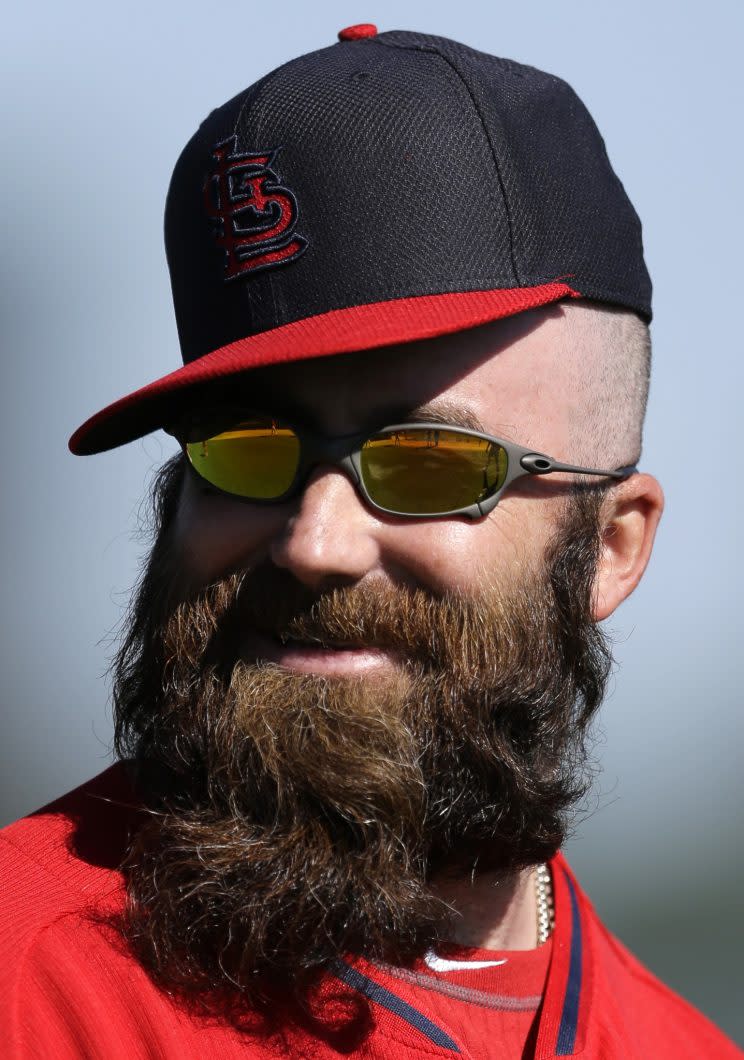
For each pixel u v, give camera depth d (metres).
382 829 7.38
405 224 7.72
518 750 8.12
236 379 7.83
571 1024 8.28
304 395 7.71
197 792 7.91
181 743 7.92
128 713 8.74
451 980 7.83
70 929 7.14
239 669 7.81
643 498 9.25
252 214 7.83
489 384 7.88
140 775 8.23
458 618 7.79
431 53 8.26
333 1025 7.27
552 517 8.28
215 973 7.23
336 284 7.68
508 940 8.61
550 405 8.20
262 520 7.85
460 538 7.79
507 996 8.12
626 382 9.05
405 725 7.65
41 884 7.39
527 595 8.08
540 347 8.14
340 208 7.70
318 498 7.64
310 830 7.43
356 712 7.53
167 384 7.50
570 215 8.39
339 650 7.76
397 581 7.78
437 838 7.82
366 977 7.44
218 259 8.01
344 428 7.70
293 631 7.72
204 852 7.36
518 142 8.13
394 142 7.78
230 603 7.92
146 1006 6.98
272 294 7.77
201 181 8.16
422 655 7.79
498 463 7.85
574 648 8.41
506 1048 8.04
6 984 6.77
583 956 8.86
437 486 7.76
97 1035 6.78
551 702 8.25
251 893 7.26
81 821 8.02
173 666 8.07
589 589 8.56
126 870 7.59
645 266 9.47
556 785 8.34
